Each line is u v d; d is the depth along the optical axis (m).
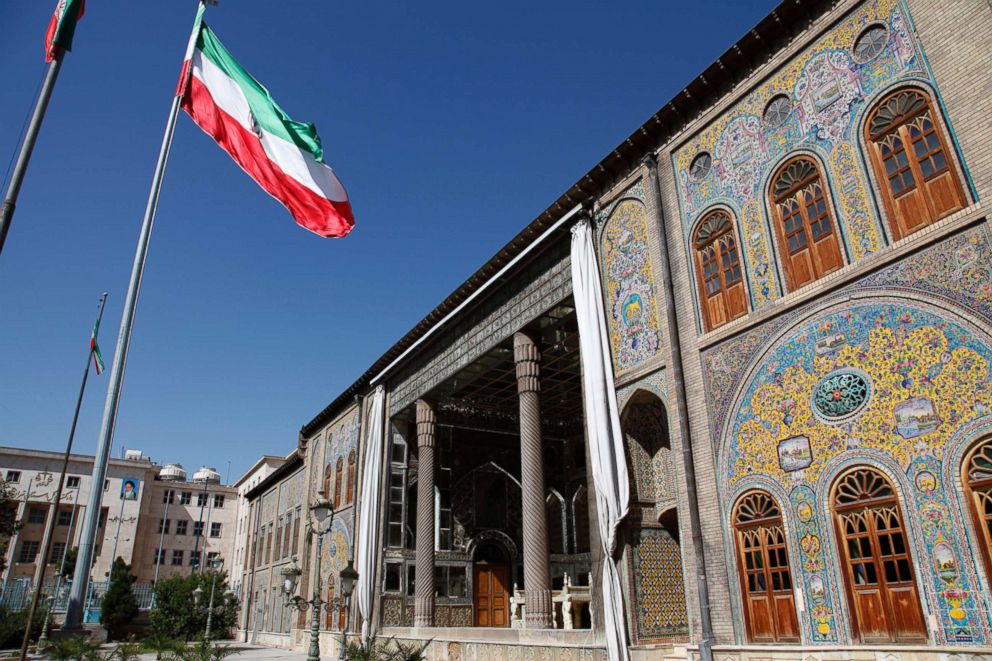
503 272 16.52
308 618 27.95
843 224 9.15
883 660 7.48
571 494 23.38
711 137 11.62
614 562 11.43
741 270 10.49
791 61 10.45
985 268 7.52
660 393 11.41
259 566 38.22
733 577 9.55
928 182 8.30
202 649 13.24
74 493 53.72
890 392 8.15
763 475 9.44
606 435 12.11
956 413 7.48
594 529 12.09
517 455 24.09
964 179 7.91
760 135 10.73
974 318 7.52
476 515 22.67
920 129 8.51
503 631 14.83
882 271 8.54
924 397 7.81
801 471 8.95
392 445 22.36
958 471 7.35
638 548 11.70
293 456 32.59
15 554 49.97
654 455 12.39
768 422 9.53
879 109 9.06
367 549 20.94
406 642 18.41
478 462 23.31
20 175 6.97
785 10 10.34
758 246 10.33
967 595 7.05
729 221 10.95
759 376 9.81
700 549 10.02
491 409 24.00
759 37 10.73
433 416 20.73
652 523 11.98
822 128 9.73
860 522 8.20
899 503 7.80
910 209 8.44
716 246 11.08
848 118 9.40
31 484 52.38
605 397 12.40
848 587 8.17
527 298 15.98
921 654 7.18
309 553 28.56
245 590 40.41
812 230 9.60
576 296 13.64
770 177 10.38
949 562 7.26
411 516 22.02
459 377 19.31
